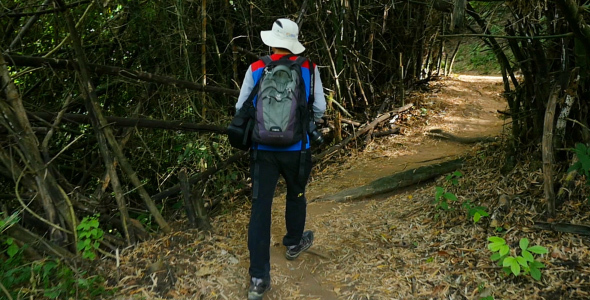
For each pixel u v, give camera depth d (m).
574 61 3.74
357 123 6.95
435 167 4.91
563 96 3.66
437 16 7.45
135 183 3.70
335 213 4.43
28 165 3.29
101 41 5.16
